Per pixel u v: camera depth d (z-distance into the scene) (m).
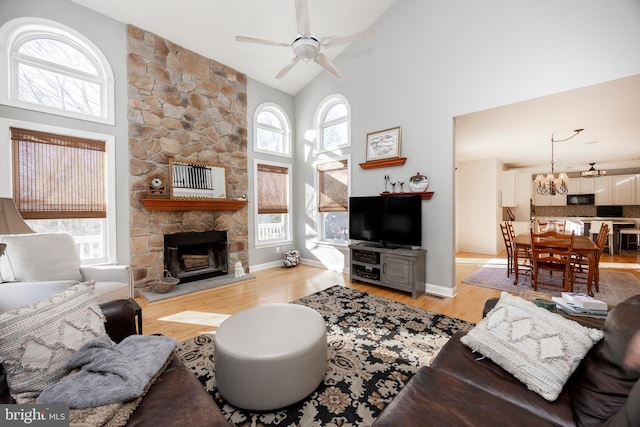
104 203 3.35
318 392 1.72
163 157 3.79
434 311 3.02
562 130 4.17
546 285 3.89
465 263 5.49
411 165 3.81
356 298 3.45
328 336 2.45
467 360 1.33
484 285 3.96
